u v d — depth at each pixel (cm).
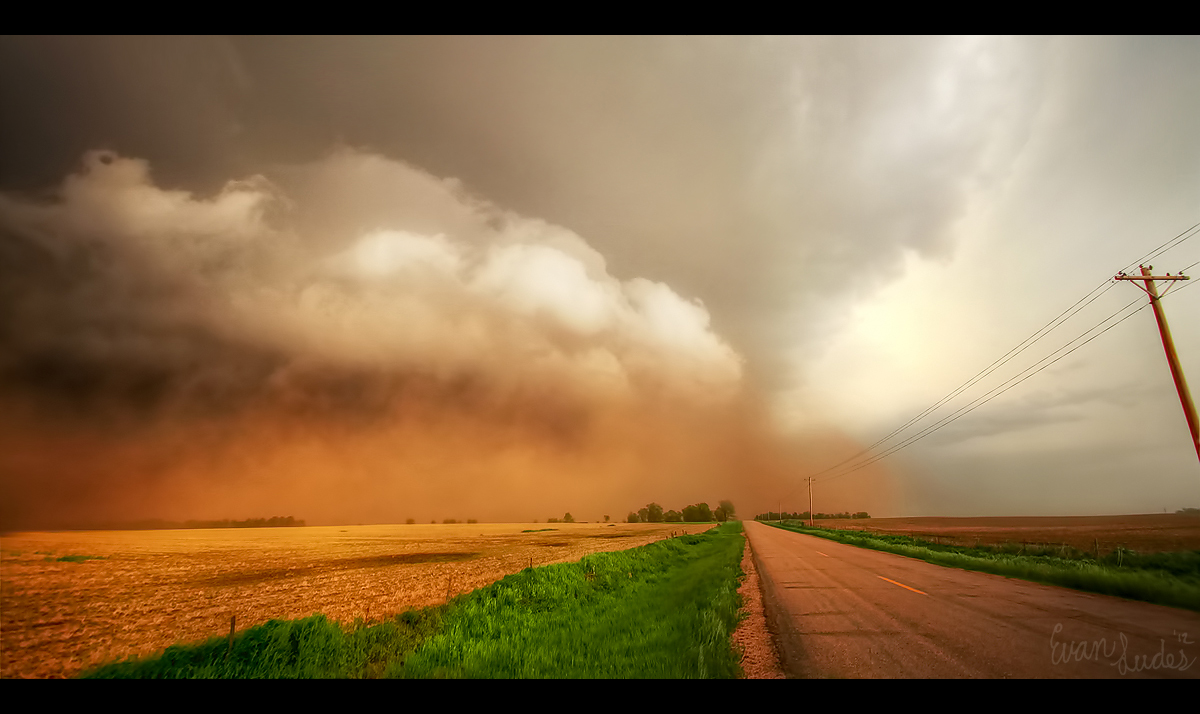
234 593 2400
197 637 1619
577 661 848
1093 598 1118
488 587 1642
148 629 1722
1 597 2384
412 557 4434
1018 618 927
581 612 1373
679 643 889
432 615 1459
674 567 2673
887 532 5900
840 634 885
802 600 1280
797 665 722
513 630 1180
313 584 2658
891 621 967
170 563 4147
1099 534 4531
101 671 918
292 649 998
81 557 4781
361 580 2788
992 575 1619
